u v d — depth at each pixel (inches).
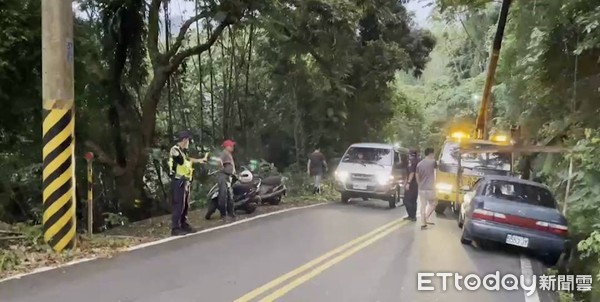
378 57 1075.3
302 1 706.8
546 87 579.8
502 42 735.1
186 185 436.8
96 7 612.1
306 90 1017.5
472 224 414.6
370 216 596.4
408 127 1796.3
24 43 430.9
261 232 456.8
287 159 1128.2
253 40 943.7
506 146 566.6
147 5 642.2
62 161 351.6
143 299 257.6
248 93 992.2
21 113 452.8
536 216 400.5
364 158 735.7
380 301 270.8
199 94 905.5
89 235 397.7
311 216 572.7
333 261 353.7
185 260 341.1
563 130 540.7
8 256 313.1
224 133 890.1
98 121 593.3
